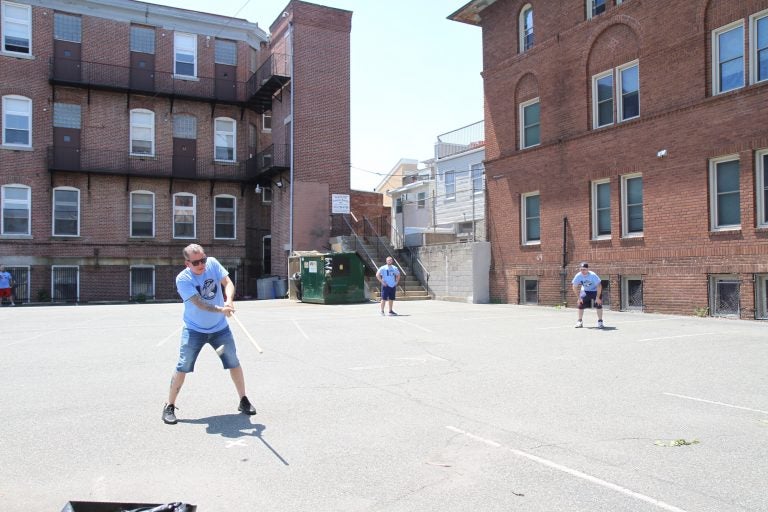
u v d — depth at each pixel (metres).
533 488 4.44
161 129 31.55
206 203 32.47
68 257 29.39
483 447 5.38
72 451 5.32
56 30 29.56
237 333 13.66
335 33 31.78
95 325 15.88
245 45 33.44
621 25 18.47
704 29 16.06
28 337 13.21
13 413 6.59
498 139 23.30
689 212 16.33
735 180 15.45
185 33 32.19
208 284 6.38
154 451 5.32
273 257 32.69
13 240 28.33
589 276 14.12
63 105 29.66
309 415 6.48
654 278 17.28
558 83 20.59
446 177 35.53
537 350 10.78
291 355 10.44
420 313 18.67
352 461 5.04
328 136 31.33
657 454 5.14
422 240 27.25
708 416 6.32
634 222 18.23
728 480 4.55
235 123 33.31
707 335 12.38
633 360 9.65
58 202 29.48
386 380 8.27
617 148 18.42
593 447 5.35
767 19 14.85
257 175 31.81
